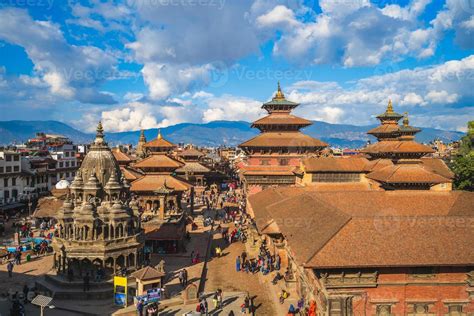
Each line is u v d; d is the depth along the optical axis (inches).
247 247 2576.3
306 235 1413.6
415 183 1836.9
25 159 4456.2
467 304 1254.9
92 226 1812.3
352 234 1278.3
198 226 3321.9
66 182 3826.3
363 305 1229.1
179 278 1907.0
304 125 3420.3
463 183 2812.5
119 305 1633.9
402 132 2881.4
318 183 2635.3
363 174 2659.9
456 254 1226.6
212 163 7357.3
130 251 1877.5
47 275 1870.1
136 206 2142.0
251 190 3280.0
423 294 1246.3
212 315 1557.6
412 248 1242.0
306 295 1514.5
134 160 4101.9
